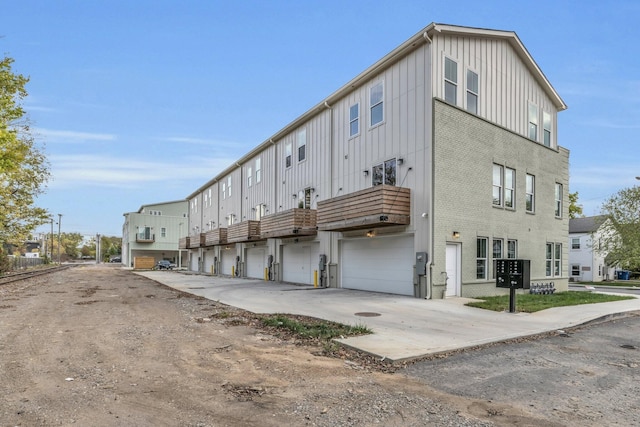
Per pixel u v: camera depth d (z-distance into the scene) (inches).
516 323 360.5
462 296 548.1
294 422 153.5
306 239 815.7
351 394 184.7
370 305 470.6
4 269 1275.8
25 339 294.5
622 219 1277.1
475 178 576.4
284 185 930.1
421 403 175.0
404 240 573.6
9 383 196.7
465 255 556.1
